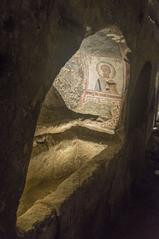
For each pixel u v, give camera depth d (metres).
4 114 1.75
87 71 4.27
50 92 4.32
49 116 3.96
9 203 1.96
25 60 1.82
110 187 4.00
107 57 4.01
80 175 3.28
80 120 4.45
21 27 1.73
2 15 1.59
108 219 4.18
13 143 1.88
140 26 4.14
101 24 2.92
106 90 4.29
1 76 1.68
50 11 1.98
